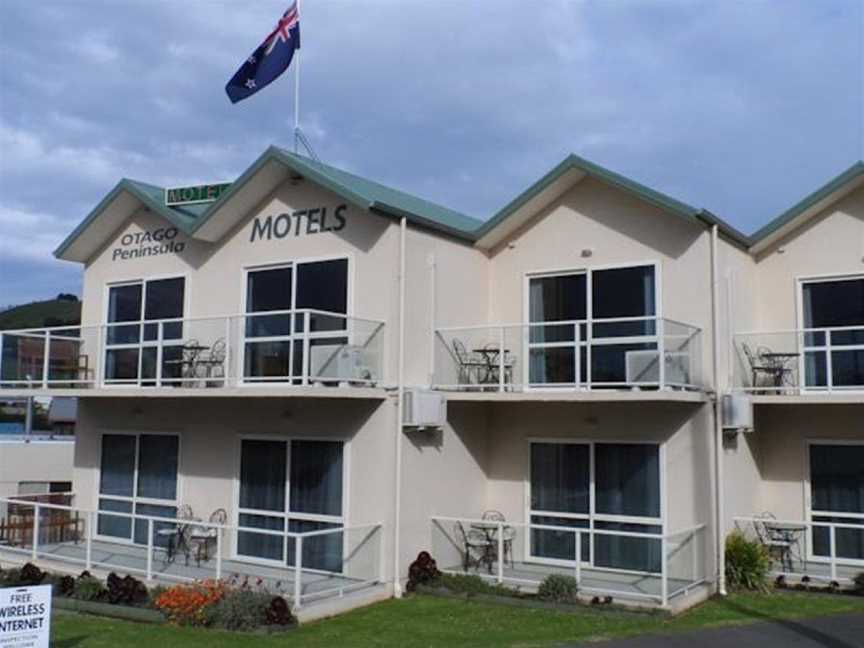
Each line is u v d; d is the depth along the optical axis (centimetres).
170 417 1788
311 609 1302
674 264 1549
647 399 1400
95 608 1369
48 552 1689
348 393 1446
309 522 1557
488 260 1753
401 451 1506
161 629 1246
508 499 1688
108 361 1741
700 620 1275
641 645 1130
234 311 1734
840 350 1543
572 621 1274
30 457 2642
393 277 1536
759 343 1644
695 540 1445
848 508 1622
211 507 1695
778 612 1330
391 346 1525
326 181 1566
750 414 1503
